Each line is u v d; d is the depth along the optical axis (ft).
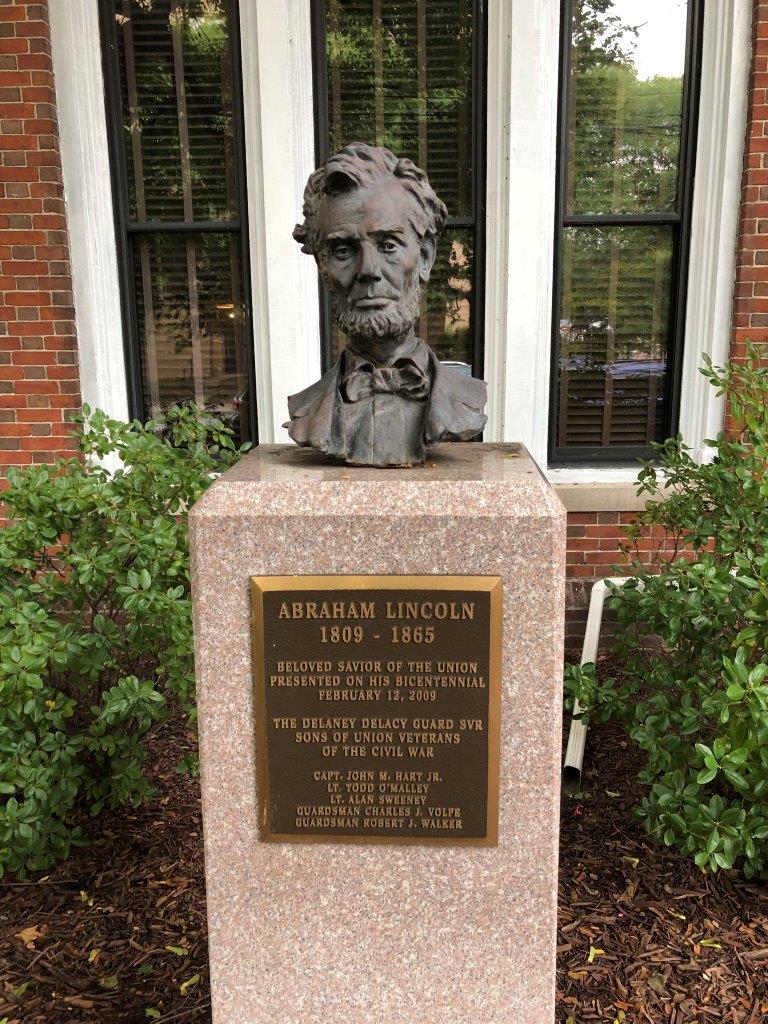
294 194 15.79
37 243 15.71
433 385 7.83
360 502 6.70
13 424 16.38
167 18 16.20
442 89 16.47
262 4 14.98
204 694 6.98
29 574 11.40
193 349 17.52
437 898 7.23
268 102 15.37
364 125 16.67
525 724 6.89
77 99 15.49
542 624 6.71
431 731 6.91
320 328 16.93
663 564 13.33
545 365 16.60
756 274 15.64
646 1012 8.16
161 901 9.86
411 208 7.50
